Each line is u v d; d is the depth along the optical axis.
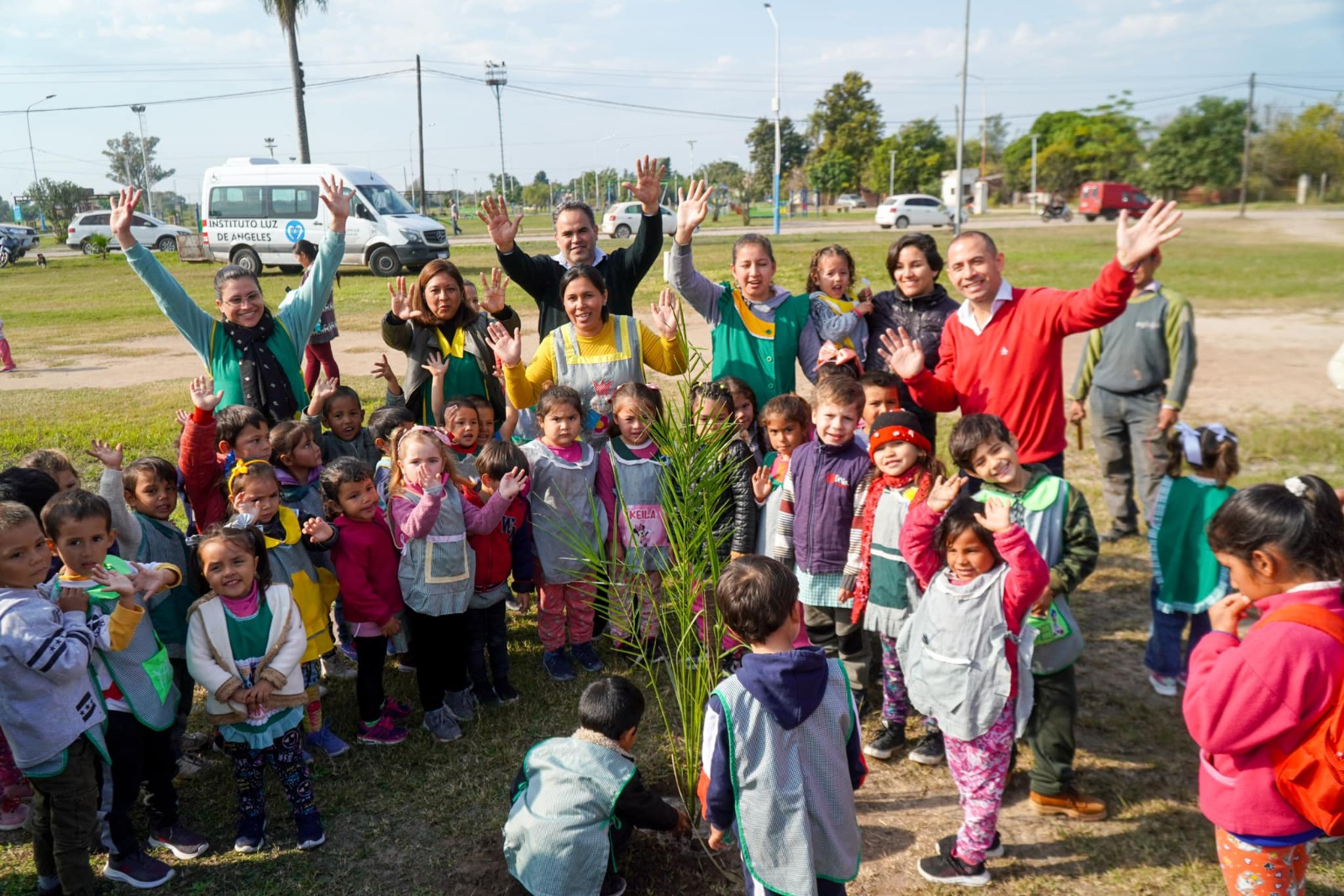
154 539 3.63
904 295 4.80
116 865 3.10
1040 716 3.31
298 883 3.11
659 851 3.23
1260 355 11.39
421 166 46.38
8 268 30.05
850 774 2.59
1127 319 5.36
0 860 3.26
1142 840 3.24
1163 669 4.14
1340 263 20.52
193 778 3.71
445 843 3.30
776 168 36.12
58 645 2.71
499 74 55.59
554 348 4.70
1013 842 3.26
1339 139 36.66
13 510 2.70
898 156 65.31
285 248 23.30
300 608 3.67
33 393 10.62
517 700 4.25
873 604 3.69
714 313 4.94
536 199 98.38
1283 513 2.25
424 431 3.89
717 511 3.54
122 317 17.41
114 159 78.38
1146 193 41.81
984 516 2.93
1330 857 3.10
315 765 3.79
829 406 3.77
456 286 4.91
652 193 5.20
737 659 3.98
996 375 3.93
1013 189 65.94
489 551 4.05
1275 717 2.19
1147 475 5.39
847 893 3.03
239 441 4.08
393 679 4.51
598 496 4.37
